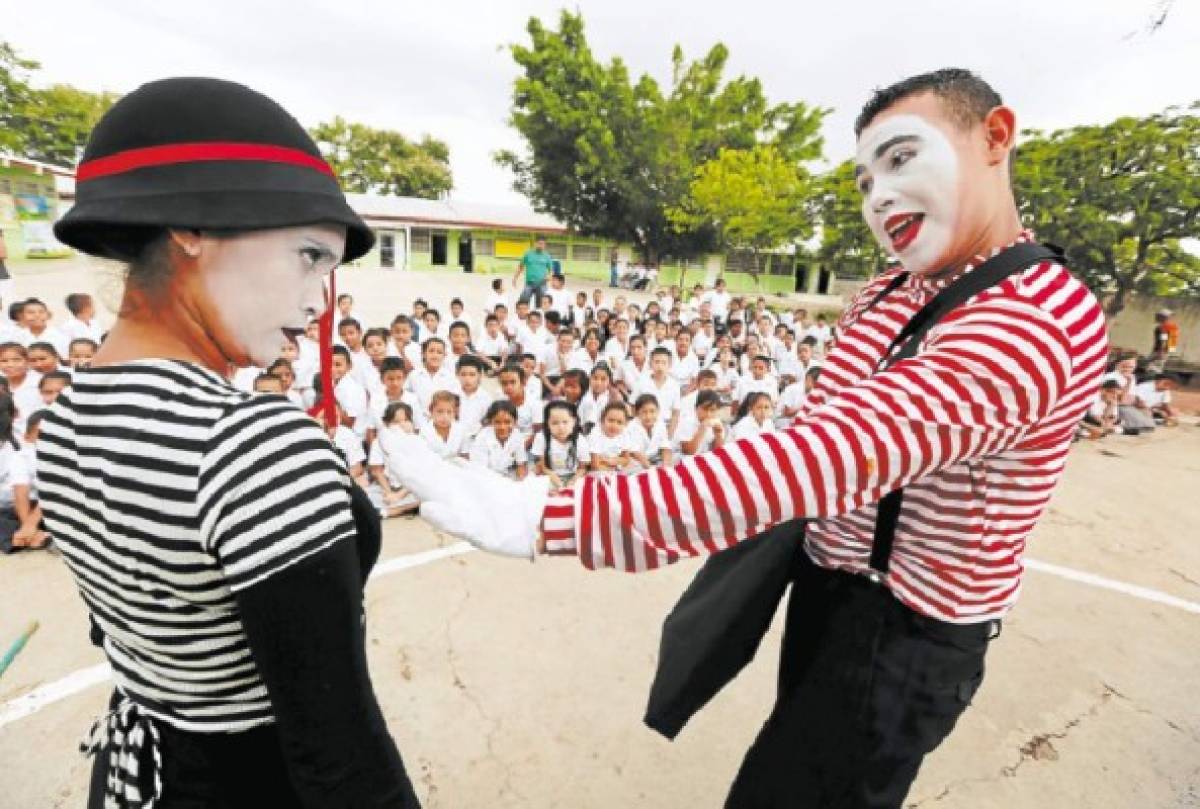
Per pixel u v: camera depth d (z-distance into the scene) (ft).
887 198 2.95
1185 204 42.78
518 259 84.38
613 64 74.23
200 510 1.89
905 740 3.40
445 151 116.16
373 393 17.61
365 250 2.63
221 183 1.95
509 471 14.94
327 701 2.02
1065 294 2.76
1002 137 2.85
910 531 3.26
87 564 2.19
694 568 10.99
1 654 7.64
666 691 4.10
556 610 9.41
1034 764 7.06
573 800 6.26
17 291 34.14
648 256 85.92
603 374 17.62
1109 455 20.84
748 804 3.72
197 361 2.24
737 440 2.41
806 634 3.69
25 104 75.66
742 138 79.00
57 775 6.08
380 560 10.56
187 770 2.43
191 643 2.17
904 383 2.36
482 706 7.39
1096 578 11.65
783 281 98.07
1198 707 8.18
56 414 2.16
